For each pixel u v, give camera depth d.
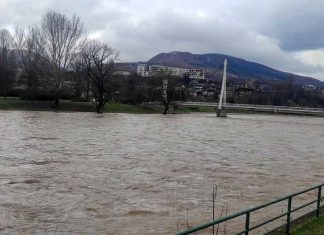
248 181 30.17
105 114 105.94
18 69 124.56
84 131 59.97
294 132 80.88
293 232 14.30
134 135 58.50
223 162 38.47
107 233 18.06
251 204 23.47
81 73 114.12
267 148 51.66
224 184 28.64
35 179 27.42
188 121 98.06
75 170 30.94
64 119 80.06
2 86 113.38
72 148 42.34
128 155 39.56
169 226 19.08
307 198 24.95
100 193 24.52
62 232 17.98
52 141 46.94
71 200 22.77
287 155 46.00
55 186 25.73
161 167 34.03
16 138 47.78
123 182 27.69
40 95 108.81
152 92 138.12
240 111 177.00
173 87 136.12
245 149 49.41
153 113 125.69
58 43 103.19
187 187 27.12
